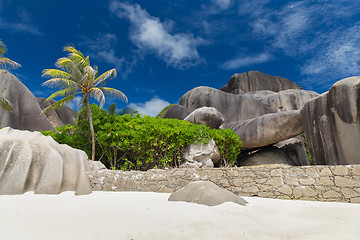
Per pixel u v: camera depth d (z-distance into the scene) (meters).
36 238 2.72
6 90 18.69
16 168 6.35
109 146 12.27
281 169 6.59
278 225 3.41
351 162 10.06
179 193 5.45
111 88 13.20
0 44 14.20
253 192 6.65
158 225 3.33
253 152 18.70
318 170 6.24
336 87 11.03
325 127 11.55
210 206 4.66
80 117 13.46
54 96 12.80
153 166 13.45
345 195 5.80
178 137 13.09
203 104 25.70
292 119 15.27
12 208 4.31
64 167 6.90
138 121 12.89
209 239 2.75
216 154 14.24
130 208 4.51
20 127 18.45
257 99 28.20
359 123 10.02
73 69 12.64
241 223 3.50
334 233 2.99
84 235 2.86
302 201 5.70
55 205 4.76
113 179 7.29
